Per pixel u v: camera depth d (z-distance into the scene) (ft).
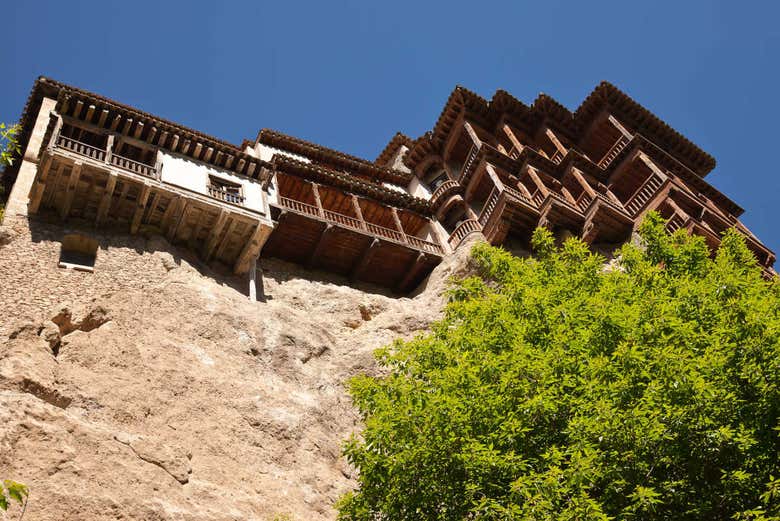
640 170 126.62
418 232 127.85
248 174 101.60
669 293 56.75
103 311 70.28
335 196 119.85
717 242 108.88
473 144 138.62
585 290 59.31
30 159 92.22
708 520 39.88
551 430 44.09
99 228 85.40
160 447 57.00
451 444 43.32
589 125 145.89
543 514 36.88
